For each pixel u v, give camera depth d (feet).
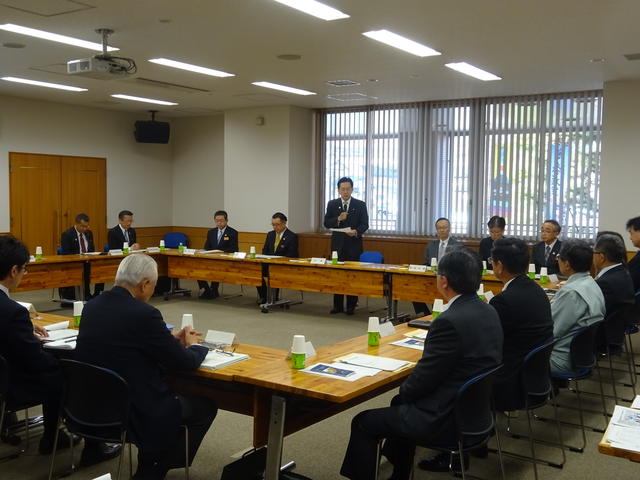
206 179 40.24
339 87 28.43
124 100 33.37
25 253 9.86
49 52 22.00
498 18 17.19
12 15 17.42
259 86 28.45
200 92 30.30
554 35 18.94
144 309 8.64
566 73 24.67
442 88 28.30
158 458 9.23
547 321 10.62
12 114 32.71
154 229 40.63
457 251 8.66
